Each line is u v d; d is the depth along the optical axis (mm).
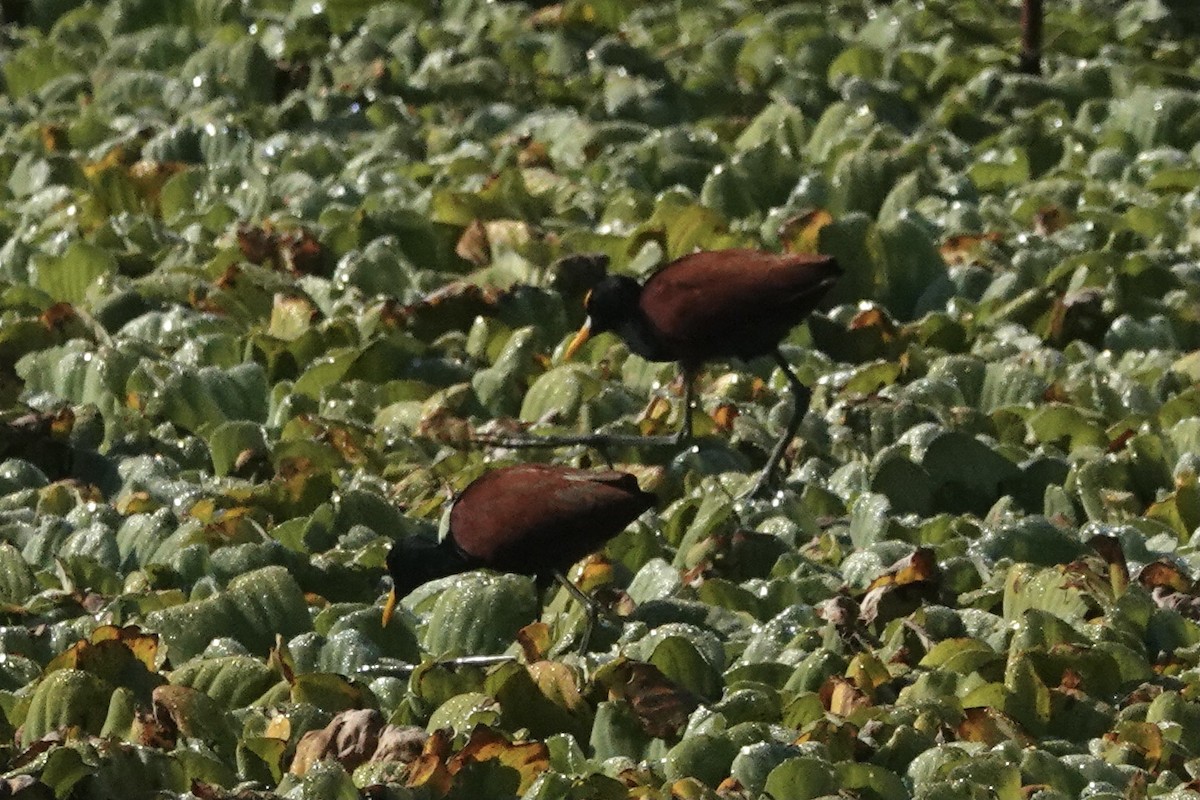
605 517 11711
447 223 19031
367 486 14148
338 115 22844
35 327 16797
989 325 17453
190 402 15570
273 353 16531
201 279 17891
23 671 11562
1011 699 11008
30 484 14352
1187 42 26031
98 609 12438
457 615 12141
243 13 26219
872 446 15133
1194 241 19109
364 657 11719
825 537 13359
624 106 22953
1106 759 10602
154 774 10156
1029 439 15250
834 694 11102
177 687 10828
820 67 24438
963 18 26219
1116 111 22641
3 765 10547
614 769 10453
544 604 12805
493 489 11953
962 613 12141
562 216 19609
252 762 10492
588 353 16828
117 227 19312
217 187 20547
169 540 13117
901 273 18422
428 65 24281
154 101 23219
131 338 16516
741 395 16000
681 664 11305
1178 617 12062
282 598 12211
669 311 14289
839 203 20047
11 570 12789
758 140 21906
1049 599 12188
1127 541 13180
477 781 10227
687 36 25547
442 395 15445
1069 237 18938
